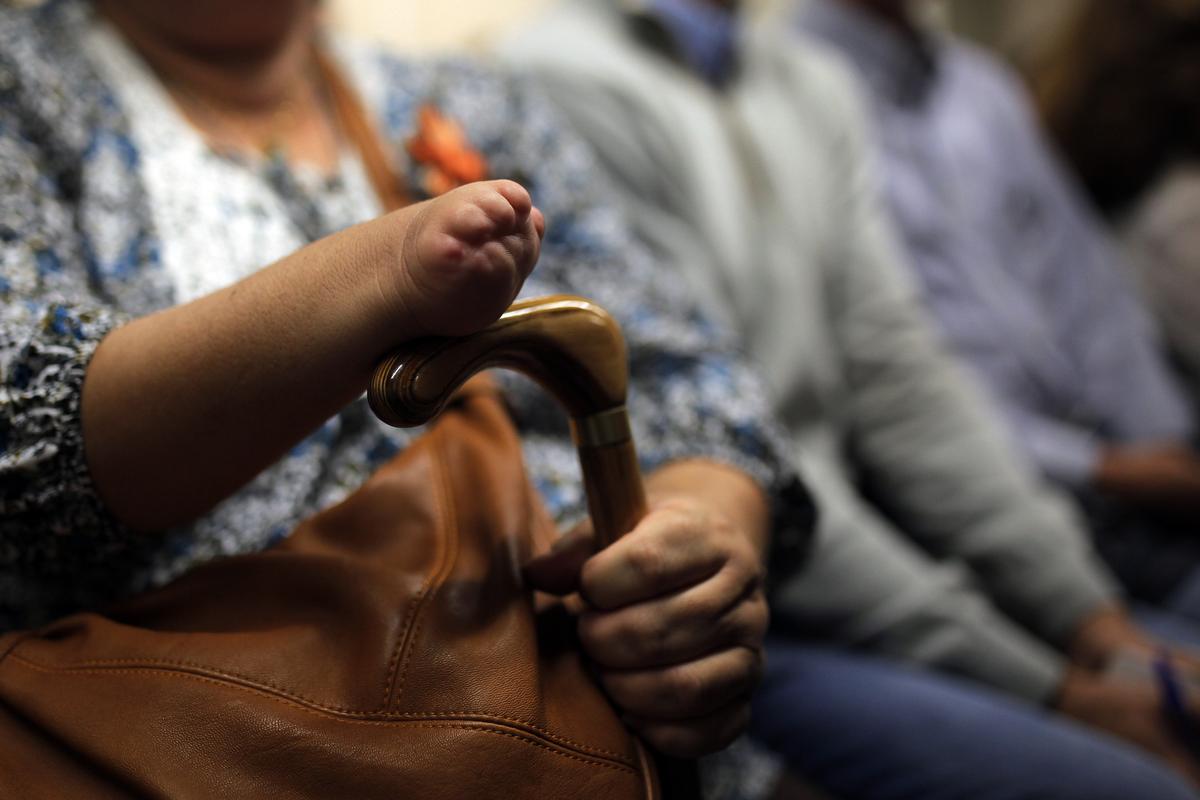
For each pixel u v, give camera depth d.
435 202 0.34
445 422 0.49
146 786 0.35
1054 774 0.70
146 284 0.51
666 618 0.41
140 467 0.39
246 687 0.37
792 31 1.36
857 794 0.74
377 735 0.36
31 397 0.39
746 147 0.96
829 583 0.85
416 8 1.22
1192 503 1.17
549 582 0.43
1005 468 1.01
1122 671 0.89
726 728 0.43
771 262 0.94
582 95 0.92
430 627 0.38
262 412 0.37
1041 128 1.67
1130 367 1.42
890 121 1.31
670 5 0.99
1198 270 1.50
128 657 0.38
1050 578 0.96
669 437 0.61
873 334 1.02
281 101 0.62
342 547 0.43
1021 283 1.38
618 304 0.68
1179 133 1.59
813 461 0.90
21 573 0.47
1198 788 0.80
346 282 0.34
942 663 0.85
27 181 0.49
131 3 0.57
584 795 0.37
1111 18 1.59
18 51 0.53
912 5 1.41
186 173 0.54
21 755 0.37
